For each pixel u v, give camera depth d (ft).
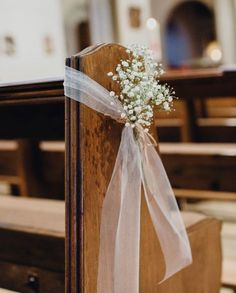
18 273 6.98
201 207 16.81
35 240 6.75
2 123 9.86
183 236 6.08
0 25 23.67
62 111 9.12
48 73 26.17
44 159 12.35
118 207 5.60
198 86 13.43
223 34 44.37
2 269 7.17
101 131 5.47
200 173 11.10
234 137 15.16
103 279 5.50
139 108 5.42
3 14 23.79
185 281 6.61
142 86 5.43
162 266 6.23
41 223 7.14
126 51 5.72
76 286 5.34
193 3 48.14
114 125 5.63
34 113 9.37
